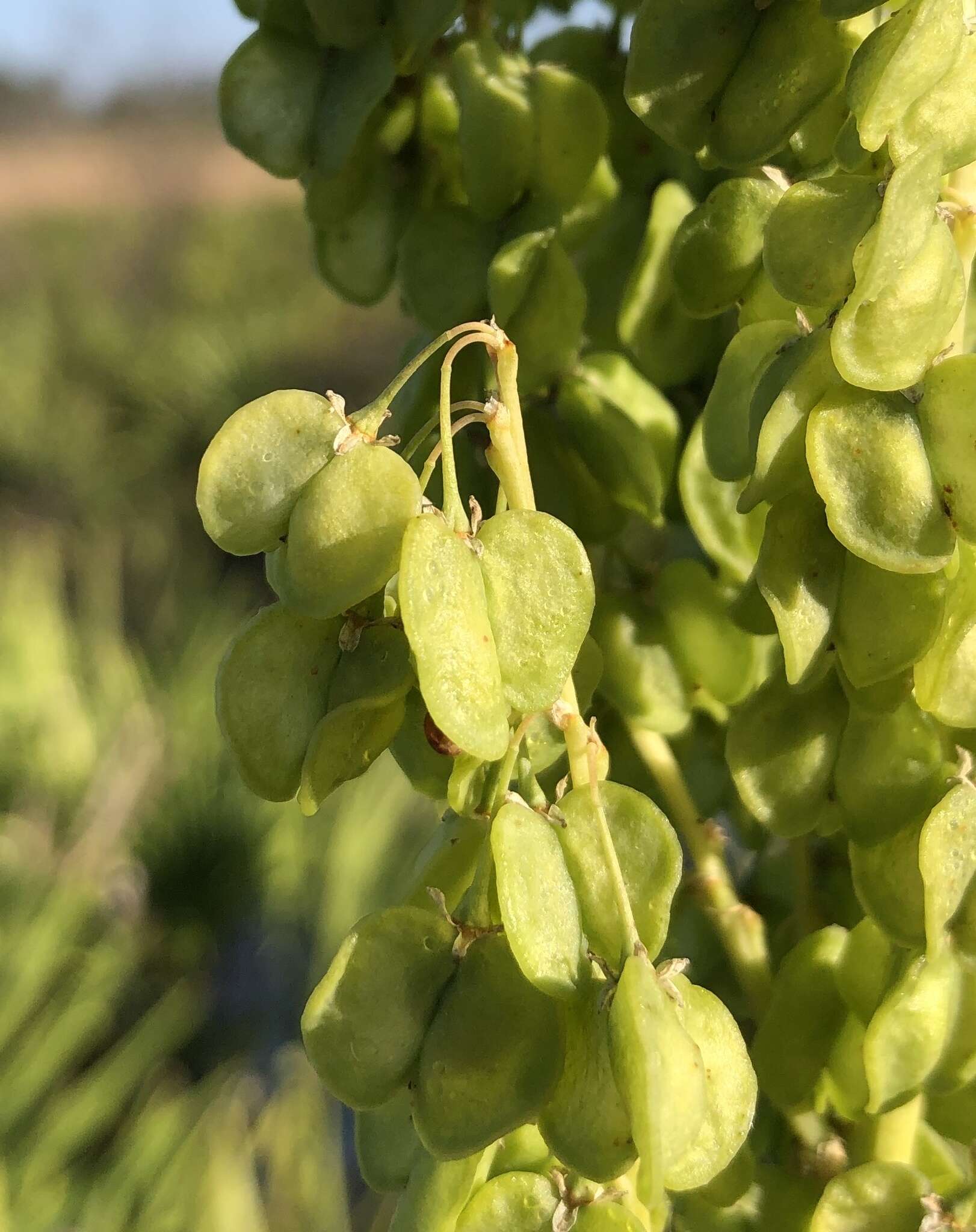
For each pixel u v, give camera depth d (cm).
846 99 10
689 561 13
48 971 36
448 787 11
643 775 13
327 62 12
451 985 10
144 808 44
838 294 10
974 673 10
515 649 10
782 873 13
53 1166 33
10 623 47
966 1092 12
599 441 12
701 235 12
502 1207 11
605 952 10
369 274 13
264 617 10
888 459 10
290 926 44
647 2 11
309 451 10
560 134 12
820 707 11
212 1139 34
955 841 11
